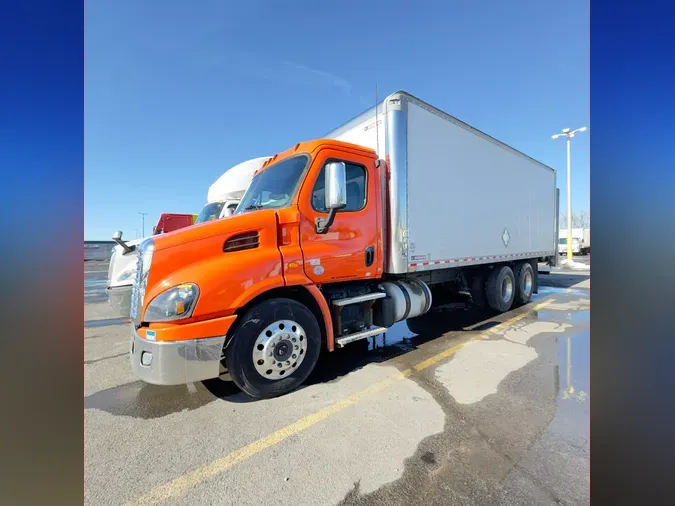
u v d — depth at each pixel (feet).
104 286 45.96
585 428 8.59
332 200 10.96
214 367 9.38
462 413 9.39
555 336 16.98
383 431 8.57
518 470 7.08
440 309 24.17
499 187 21.18
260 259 10.32
